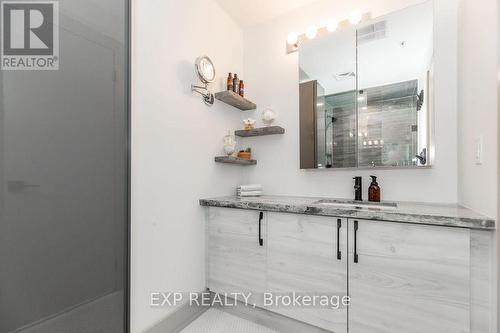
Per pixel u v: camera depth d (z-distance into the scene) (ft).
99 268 3.88
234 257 5.36
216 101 6.40
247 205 5.09
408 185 5.28
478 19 3.65
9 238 3.03
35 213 3.23
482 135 3.48
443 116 4.92
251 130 6.76
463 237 3.27
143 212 4.46
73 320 3.58
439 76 4.97
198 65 5.64
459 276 3.29
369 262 3.90
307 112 6.39
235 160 6.40
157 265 4.68
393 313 3.70
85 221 3.73
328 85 6.13
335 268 4.19
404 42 5.31
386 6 5.65
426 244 3.50
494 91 3.08
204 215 5.85
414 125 5.15
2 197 2.97
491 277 3.17
